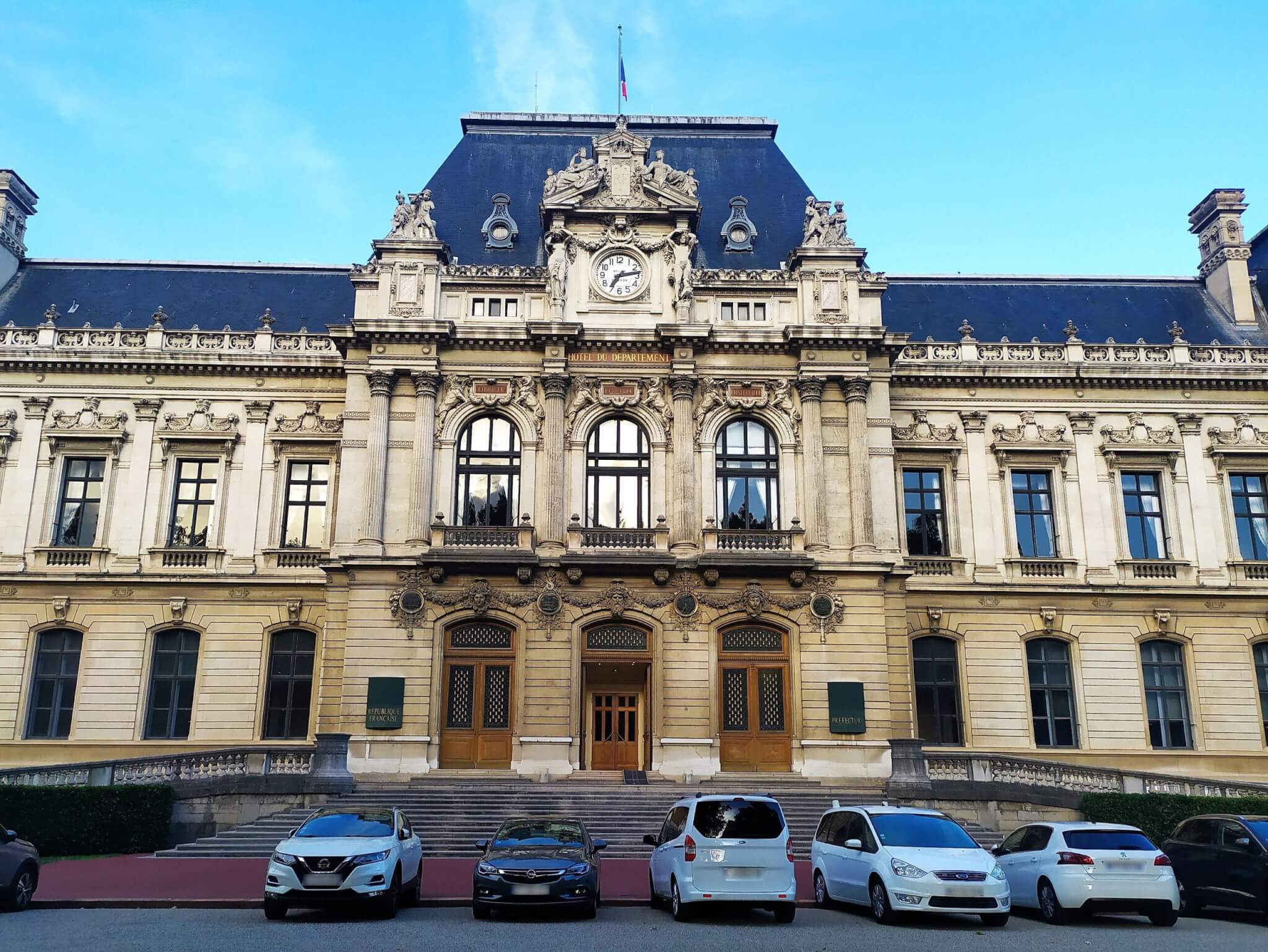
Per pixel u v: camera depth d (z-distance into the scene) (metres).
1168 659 42.53
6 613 41.16
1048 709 41.72
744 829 19.25
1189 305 49.44
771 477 39.56
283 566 41.94
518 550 36.97
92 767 30.98
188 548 41.72
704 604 37.16
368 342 39.00
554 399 38.84
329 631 37.31
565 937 16.86
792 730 36.62
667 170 41.38
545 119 49.38
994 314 48.78
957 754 33.38
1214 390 44.53
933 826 19.89
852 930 17.84
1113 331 47.75
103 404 43.22
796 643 37.06
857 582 37.66
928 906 18.14
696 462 39.00
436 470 38.41
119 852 28.92
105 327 45.91
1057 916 19.34
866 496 38.38
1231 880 20.16
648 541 37.72
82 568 41.38
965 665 41.72
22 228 49.34
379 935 16.92
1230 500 43.72
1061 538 43.00
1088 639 42.16
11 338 43.62
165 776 31.30
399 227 40.38
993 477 43.56
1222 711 41.59
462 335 39.03
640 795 32.12
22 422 42.88
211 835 30.53
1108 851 19.55
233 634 41.41
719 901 18.72
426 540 37.34
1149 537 43.62
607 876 25.03
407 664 36.16
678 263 40.38
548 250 41.03
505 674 36.91
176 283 49.12
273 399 43.62
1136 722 41.34
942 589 41.91
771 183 47.47
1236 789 32.19
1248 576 42.78
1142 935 17.86
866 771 35.81
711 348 39.66
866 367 39.56
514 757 35.66
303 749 32.41
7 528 41.72
